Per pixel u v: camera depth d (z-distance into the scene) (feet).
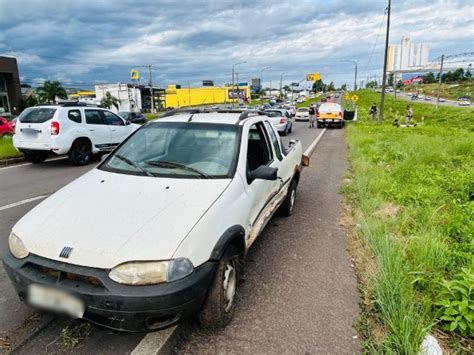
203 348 8.51
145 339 8.75
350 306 10.14
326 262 12.91
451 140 45.39
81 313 7.40
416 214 16.94
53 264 7.66
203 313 8.62
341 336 8.89
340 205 20.12
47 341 8.67
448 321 9.18
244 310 9.97
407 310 9.11
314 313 9.83
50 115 32.27
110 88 262.06
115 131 38.27
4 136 56.39
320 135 68.49
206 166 10.80
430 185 22.48
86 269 7.45
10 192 23.27
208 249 8.13
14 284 8.20
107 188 9.84
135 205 8.80
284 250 13.97
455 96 320.91
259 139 13.88
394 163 30.96
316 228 16.40
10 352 8.28
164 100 313.32
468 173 24.64
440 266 11.64
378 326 9.19
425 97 303.68
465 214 16.58
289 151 17.61
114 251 7.43
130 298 7.11
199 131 12.19
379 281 10.67
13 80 159.74
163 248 7.48
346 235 15.53
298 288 11.12
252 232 11.20
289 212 18.04
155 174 10.58
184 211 8.52
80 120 34.30
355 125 87.81
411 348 7.82
